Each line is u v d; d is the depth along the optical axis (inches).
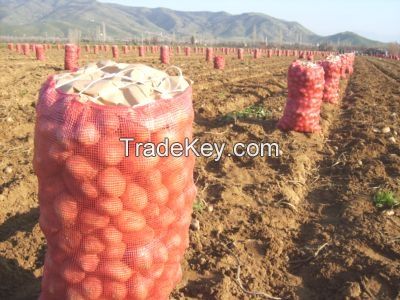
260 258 70.9
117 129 40.2
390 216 84.4
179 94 45.7
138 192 42.6
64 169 40.9
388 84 299.4
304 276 67.6
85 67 49.5
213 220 80.1
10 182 93.3
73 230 43.1
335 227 81.0
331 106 195.3
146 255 44.9
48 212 43.8
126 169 41.4
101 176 40.9
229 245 72.9
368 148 126.4
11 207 84.2
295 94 136.3
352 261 68.5
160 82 46.8
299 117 136.7
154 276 46.8
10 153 112.0
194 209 82.0
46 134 40.9
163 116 42.1
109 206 41.8
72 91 42.3
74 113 40.2
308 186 102.8
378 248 73.4
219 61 363.9
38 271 63.3
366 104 206.2
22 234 71.7
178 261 50.8
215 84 256.2
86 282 44.6
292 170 106.2
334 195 97.0
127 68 47.6
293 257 72.1
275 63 526.0
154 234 45.6
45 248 68.5
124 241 43.8
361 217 83.4
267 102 199.2
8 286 59.6
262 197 92.3
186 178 47.3
